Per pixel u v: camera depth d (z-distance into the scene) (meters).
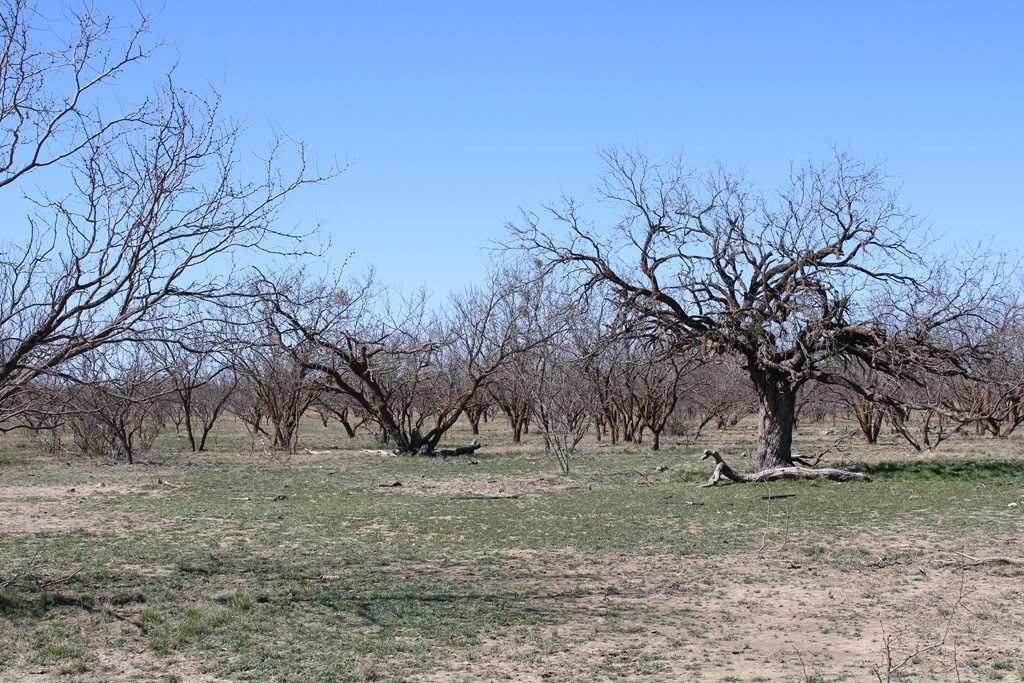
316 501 22.38
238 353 9.61
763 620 11.29
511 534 17.36
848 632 10.70
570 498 22.77
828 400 42.91
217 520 19.17
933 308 25.12
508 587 13.02
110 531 17.77
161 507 21.17
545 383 32.50
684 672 9.27
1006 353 28.23
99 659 9.69
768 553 15.33
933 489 22.72
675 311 26.45
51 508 21.03
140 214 9.36
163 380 9.76
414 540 16.78
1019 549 15.13
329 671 9.29
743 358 26.44
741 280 26.27
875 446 39.69
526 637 10.55
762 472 25.45
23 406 9.63
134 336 9.29
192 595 12.37
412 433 38.00
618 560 14.91
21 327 9.40
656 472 29.09
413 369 41.41
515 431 46.88
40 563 14.52
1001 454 33.59
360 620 11.23
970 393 41.88
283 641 10.36
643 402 43.44
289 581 13.30
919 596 12.30
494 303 37.38
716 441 45.19
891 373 25.94
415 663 9.61
